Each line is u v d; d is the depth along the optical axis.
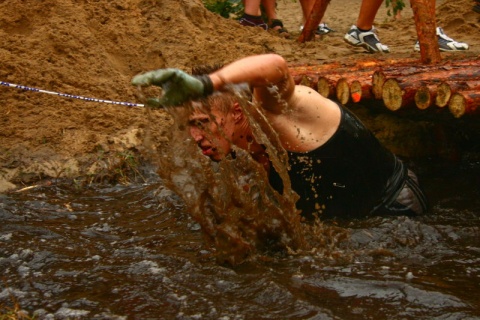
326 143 3.58
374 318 2.72
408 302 2.87
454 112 4.21
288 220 3.38
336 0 13.07
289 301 2.87
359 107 5.55
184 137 3.35
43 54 5.84
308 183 3.69
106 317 2.77
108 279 3.14
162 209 4.20
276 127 3.48
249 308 2.83
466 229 3.73
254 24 8.33
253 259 3.31
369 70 5.22
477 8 8.48
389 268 3.22
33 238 3.68
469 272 3.19
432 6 5.64
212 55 6.77
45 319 2.77
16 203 4.32
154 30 6.76
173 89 2.83
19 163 4.94
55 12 6.21
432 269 3.22
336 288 3.00
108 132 5.40
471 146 5.38
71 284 3.10
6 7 6.05
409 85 4.43
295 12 11.88
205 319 2.74
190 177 3.37
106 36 6.44
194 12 7.28
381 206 3.85
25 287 3.07
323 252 3.40
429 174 4.98
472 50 7.59
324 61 6.74
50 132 5.23
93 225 3.95
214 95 3.19
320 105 3.58
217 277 3.13
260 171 3.38
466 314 2.75
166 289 3.02
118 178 4.93
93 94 5.73
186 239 3.65
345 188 3.74
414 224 3.74
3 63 5.57
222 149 3.36
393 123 5.47
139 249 3.51
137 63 6.46
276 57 3.17
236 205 3.29
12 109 5.36
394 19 9.56
